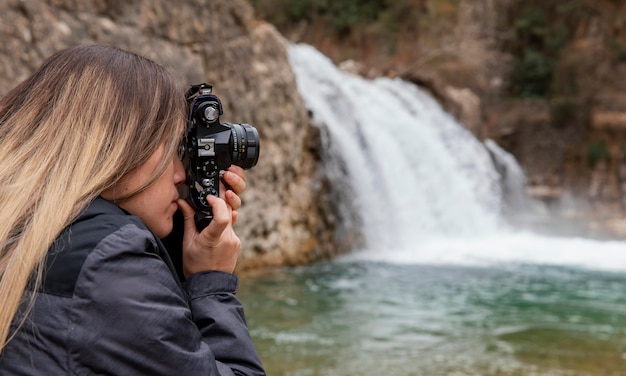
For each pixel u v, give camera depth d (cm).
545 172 2308
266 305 752
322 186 1130
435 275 995
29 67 687
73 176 136
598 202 2242
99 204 138
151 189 149
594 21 2545
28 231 129
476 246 1373
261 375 148
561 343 614
